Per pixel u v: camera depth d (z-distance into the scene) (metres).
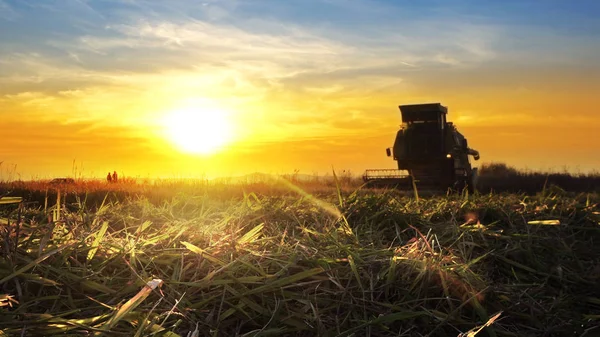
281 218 4.02
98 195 10.07
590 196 5.94
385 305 2.48
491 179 25.98
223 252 2.81
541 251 3.75
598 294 3.19
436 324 2.47
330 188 13.70
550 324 2.68
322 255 2.90
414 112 20.34
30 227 2.95
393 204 4.52
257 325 2.33
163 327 2.15
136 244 2.89
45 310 2.20
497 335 2.49
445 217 4.49
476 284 2.80
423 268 2.74
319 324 2.29
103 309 2.23
